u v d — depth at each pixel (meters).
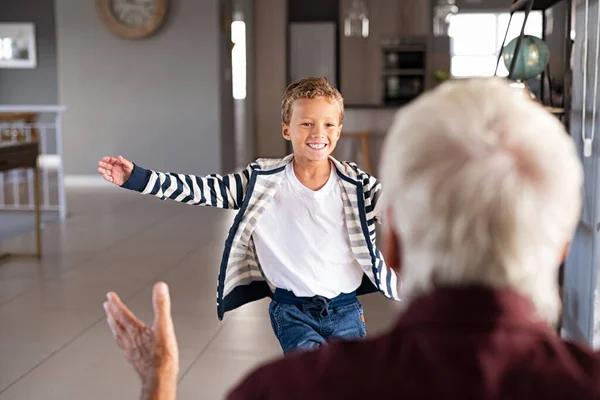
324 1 12.48
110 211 7.26
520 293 0.63
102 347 3.36
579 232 2.72
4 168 4.76
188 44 9.22
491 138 0.63
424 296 0.65
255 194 1.99
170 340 0.87
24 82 13.37
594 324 2.50
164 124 9.36
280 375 0.66
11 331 3.59
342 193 1.99
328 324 1.97
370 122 9.16
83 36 9.31
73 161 9.47
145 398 0.86
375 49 12.23
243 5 12.08
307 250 1.98
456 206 0.62
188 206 7.54
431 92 0.70
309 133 1.97
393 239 0.71
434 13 12.17
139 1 9.12
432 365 0.61
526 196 0.62
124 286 4.43
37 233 5.16
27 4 13.22
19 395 2.83
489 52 13.05
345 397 0.62
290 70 12.40
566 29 2.91
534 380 0.60
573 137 2.83
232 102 10.09
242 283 2.07
